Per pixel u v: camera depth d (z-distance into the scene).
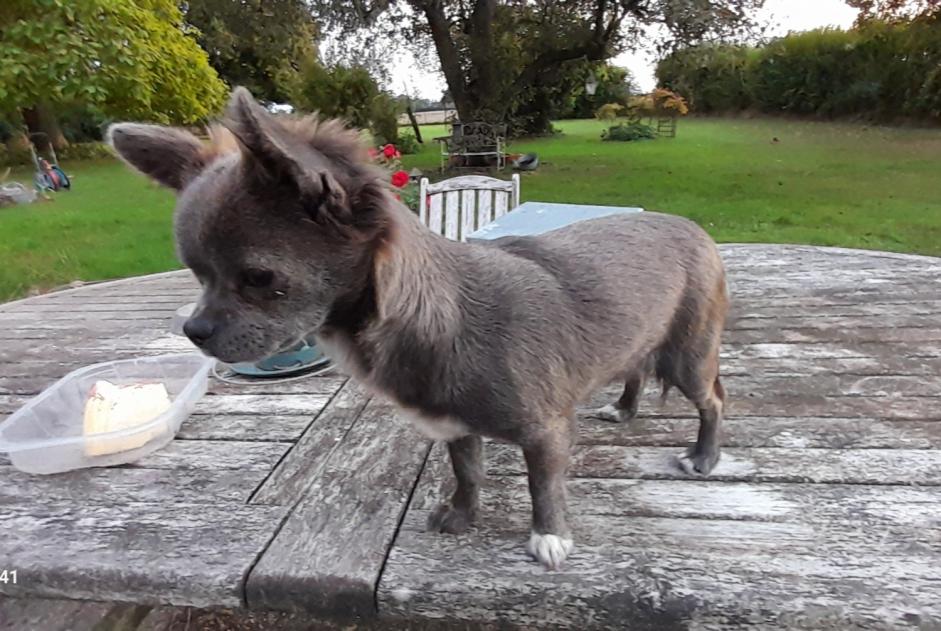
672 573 0.40
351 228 0.34
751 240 1.69
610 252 0.45
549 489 0.42
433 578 0.41
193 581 0.42
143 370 0.68
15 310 0.98
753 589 0.38
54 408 0.61
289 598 0.41
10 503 0.50
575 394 0.42
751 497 0.47
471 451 0.45
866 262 1.08
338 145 0.34
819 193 2.32
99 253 1.71
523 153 3.88
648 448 0.55
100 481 0.52
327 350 0.40
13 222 2.13
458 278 0.39
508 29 3.65
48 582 0.43
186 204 0.35
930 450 0.52
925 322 0.79
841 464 0.51
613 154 3.86
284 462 0.54
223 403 0.65
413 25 3.73
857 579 0.39
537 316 0.40
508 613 0.39
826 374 0.67
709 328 0.49
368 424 0.60
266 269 0.33
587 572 0.40
